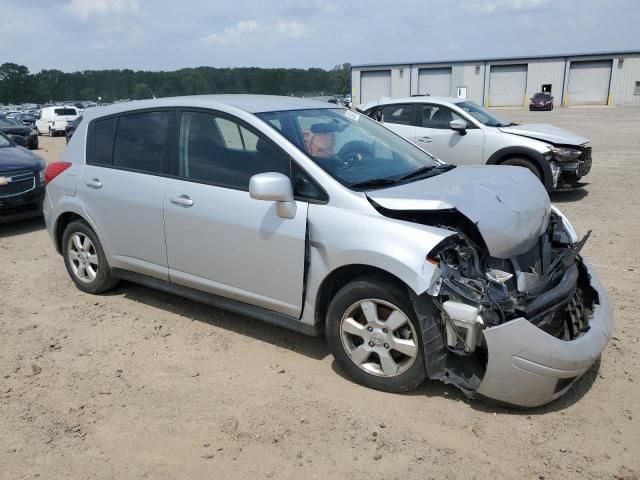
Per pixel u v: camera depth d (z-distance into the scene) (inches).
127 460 121.2
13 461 121.6
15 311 202.1
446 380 133.6
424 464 117.0
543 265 150.6
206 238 166.2
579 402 137.1
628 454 118.4
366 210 140.2
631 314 185.6
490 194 143.3
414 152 186.7
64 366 161.9
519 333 123.3
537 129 386.0
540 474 113.2
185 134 175.0
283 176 143.9
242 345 171.8
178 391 146.9
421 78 2394.2
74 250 214.7
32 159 334.0
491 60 2266.2
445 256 131.6
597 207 350.0
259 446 124.2
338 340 146.9
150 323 189.2
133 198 183.9
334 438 126.0
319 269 144.6
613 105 2066.9
